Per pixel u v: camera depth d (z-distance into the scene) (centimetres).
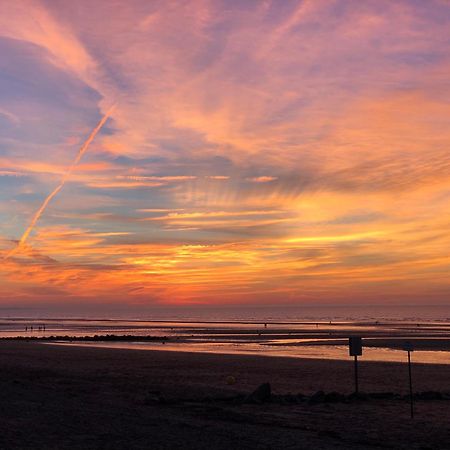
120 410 2009
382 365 4403
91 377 3578
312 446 1481
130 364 4516
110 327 15750
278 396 2525
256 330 12256
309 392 2917
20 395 2247
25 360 4781
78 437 1476
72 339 8988
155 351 5981
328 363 4575
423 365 4397
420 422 1966
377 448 1520
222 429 1688
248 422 1902
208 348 6744
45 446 1353
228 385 3216
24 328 15350
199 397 2570
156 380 3444
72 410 1923
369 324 16112
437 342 7525
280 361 4759
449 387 3148
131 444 1417
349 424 1912
